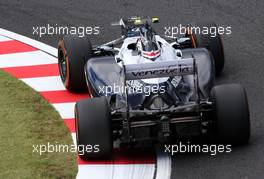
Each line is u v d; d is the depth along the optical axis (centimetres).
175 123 3409
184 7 5531
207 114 3559
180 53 3812
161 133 3375
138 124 3391
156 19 4191
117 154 3569
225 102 3434
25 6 5772
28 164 3516
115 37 5166
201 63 3900
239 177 3306
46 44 5134
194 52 4016
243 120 3434
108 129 3428
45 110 4131
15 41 5209
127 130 3409
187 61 3369
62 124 3938
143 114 3384
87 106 3444
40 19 5528
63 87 4441
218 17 5309
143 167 3434
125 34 4112
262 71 4450
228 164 3406
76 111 3456
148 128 3400
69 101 4241
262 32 5025
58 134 3822
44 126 3922
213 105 3469
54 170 3447
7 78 4619
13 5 5803
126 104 3366
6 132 3869
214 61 4331
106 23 5375
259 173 3328
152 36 3712
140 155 3541
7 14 5659
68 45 4291
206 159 3459
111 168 3447
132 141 3419
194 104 3416
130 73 3350
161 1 5659
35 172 3434
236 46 4841
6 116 4066
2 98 4319
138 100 3509
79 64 4262
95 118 3425
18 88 4456
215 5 5512
